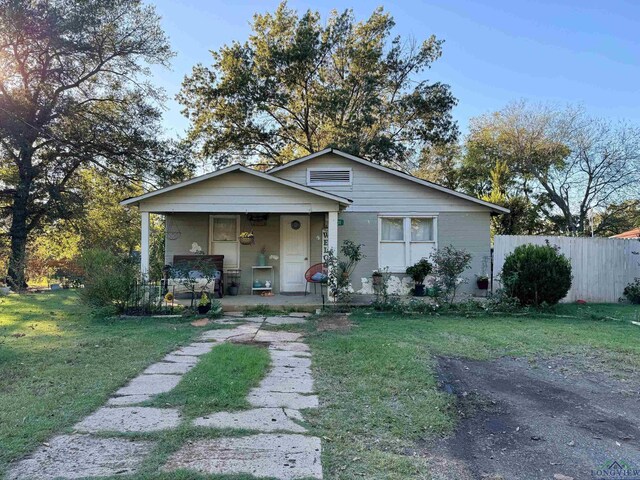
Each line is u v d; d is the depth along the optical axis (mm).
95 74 18969
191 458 2941
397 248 11859
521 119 25844
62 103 17234
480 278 11477
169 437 3252
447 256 9883
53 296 12492
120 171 18844
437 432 3557
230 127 23781
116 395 4176
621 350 6191
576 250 11609
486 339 6773
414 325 7875
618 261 11734
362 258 11688
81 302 9070
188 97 24094
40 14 15445
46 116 17297
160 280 9898
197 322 8156
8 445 3064
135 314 8789
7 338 6562
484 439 3477
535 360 5746
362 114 22953
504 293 9633
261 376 4859
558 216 26266
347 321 8320
